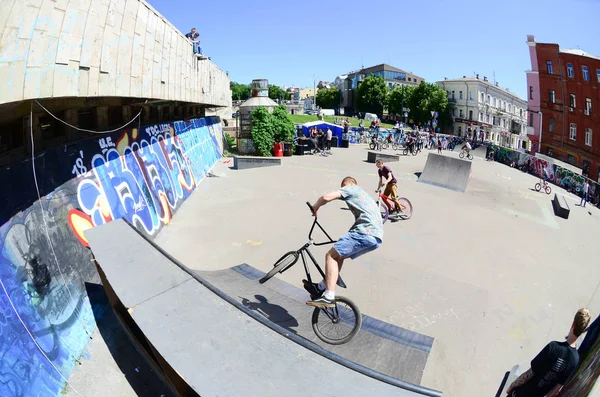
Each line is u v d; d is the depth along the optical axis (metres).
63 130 5.75
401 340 4.76
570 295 6.94
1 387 2.88
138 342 4.12
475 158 29.77
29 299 3.66
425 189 15.23
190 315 3.32
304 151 24.39
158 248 4.32
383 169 10.46
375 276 6.89
